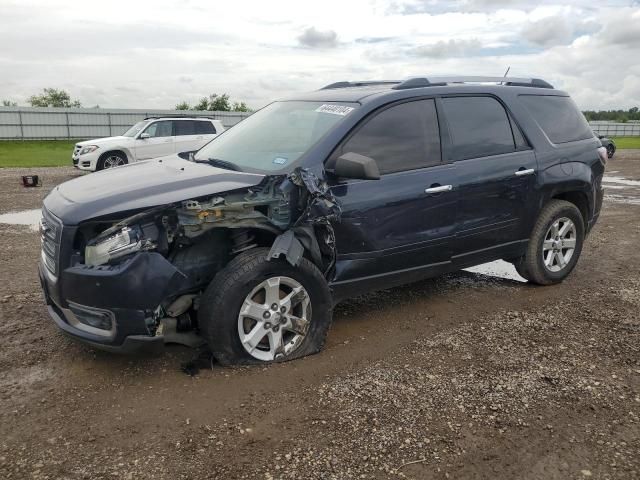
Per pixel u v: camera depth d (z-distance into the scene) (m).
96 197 3.59
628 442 3.03
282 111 4.95
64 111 39.03
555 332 4.49
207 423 3.14
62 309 3.59
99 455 2.86
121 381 3.60
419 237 4.48
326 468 2.78
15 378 3.63
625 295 5.42
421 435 3.06
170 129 17.73
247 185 3.71
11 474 2.70
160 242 3.52
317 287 3.90
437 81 4.90
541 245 5.46
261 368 3.75
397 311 4.97
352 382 3.62
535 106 5.52
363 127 4.27
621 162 23.56
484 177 4.82
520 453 2.92
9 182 15.09
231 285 3.57
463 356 4.04
